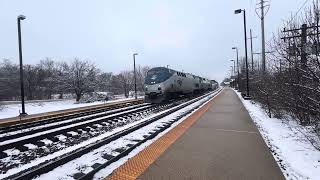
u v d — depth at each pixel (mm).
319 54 7332
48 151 9008
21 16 23500
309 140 7746
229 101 28562
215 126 12055
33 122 16734
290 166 6367
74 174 5969
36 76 68500
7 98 60844
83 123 13234
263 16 25750
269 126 11789
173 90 28719
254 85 25781
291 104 11531
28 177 5742
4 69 66000
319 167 6215
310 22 7641
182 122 13234
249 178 5688
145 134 10203
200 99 33406
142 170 6277
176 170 6246
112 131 11914
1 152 8336
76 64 52312
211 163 6715
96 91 56250
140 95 65438
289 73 10477
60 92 58938
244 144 8586
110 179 5770
